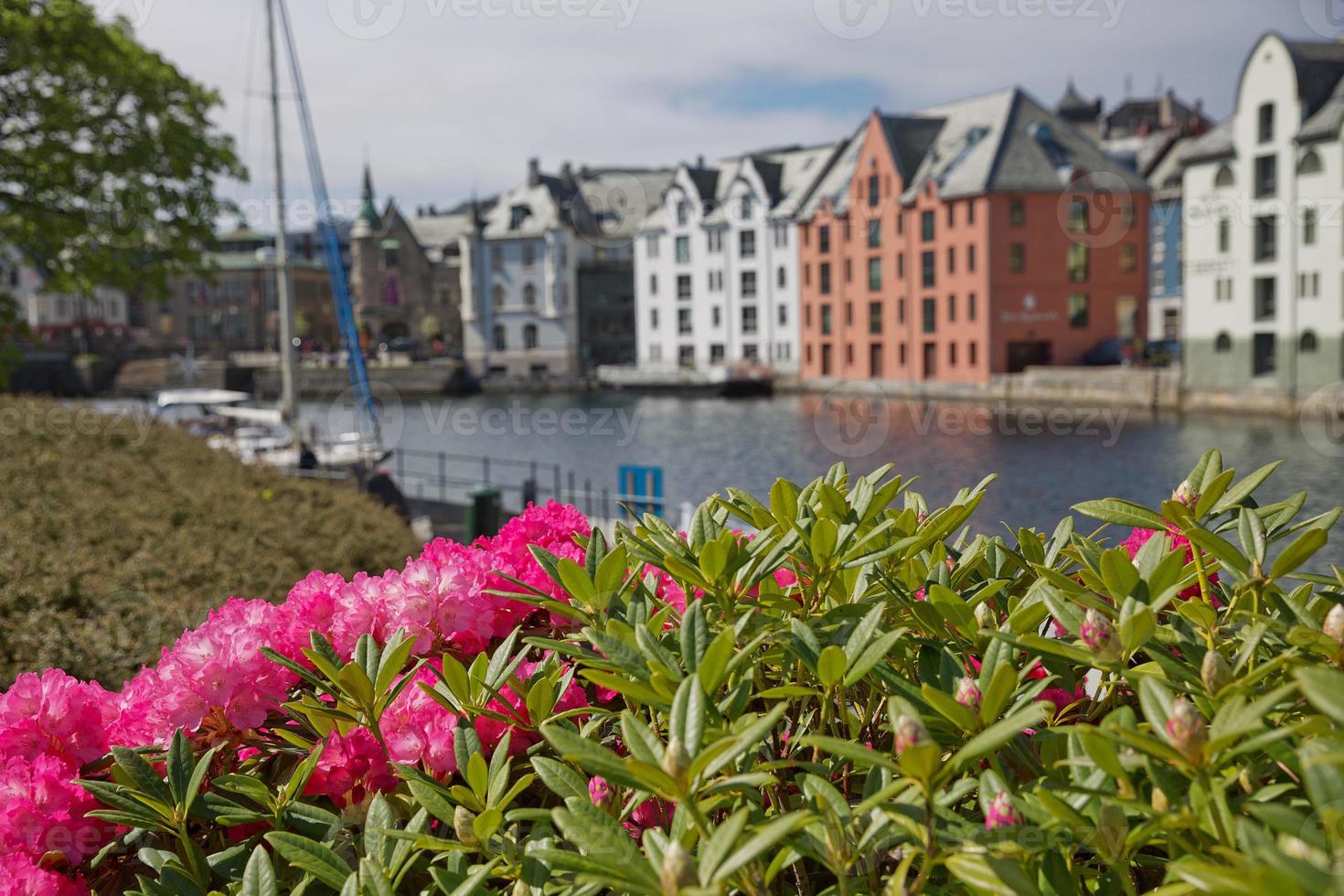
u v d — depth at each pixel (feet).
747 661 4.68
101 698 6.15
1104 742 3.45
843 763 4.75
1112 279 197.36
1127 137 277.44
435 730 5.20
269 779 5.65
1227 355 156.76
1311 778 2.78
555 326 286.66
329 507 41.70
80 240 64.80
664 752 3.57
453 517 67.51
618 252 295.28
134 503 31.12
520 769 5.20
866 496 5.58
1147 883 4.43
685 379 244.63
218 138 68.59
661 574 6.32
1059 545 5.85
